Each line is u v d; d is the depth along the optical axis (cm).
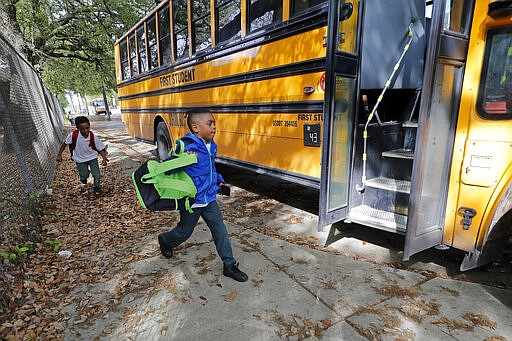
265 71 384
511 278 273
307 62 325
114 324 227
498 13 222
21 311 237
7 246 285
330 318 229
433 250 326
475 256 252
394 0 344
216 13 464
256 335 214
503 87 229
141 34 764
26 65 668
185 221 283
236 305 245
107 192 554
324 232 377
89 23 1764
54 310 241
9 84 443
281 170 381
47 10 1641
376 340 208
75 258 321
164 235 305
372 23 326
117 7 1609
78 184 611
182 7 550
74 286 273
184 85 580
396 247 336
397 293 255
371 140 339
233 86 447
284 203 488
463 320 223
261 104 398
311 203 485
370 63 332
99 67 2058
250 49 404
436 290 257
